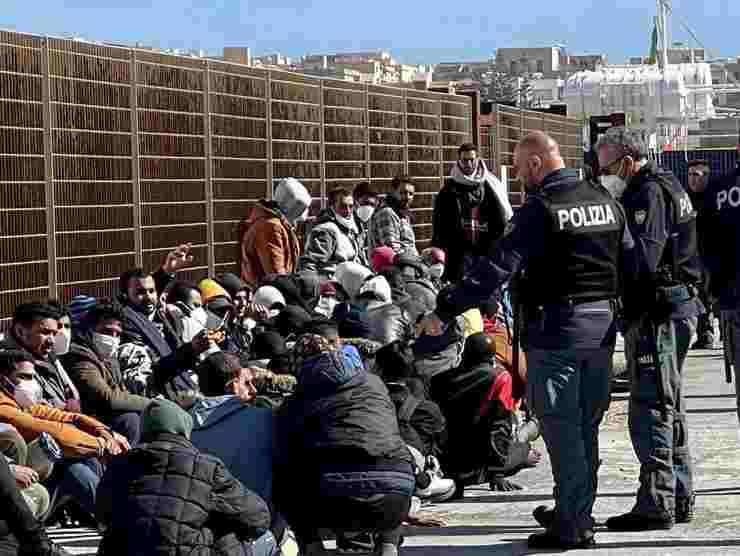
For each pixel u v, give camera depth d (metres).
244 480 7.75
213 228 14.23
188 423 6.82
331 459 7.70
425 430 9.43
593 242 8.51
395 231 15.65
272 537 7.59
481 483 10.73
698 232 8.81
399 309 11.45
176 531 6.53
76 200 11.59
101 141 12.05
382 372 9.45
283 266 14.06
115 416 9.37
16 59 10.86
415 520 9.46
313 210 16.98
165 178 13.22
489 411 10.48
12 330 9.02
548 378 8.57
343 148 17.94
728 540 8.88
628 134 9.01
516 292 8.67
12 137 10.77
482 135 24.44
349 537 8.35
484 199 15.20
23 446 8.33
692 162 18.17
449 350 10.80
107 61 12.18
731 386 16.19
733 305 8.80
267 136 15.68
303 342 8.22
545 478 11.35
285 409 7.85
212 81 14.30
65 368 9.35
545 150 8.58
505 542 9.02
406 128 20.27
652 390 9.05
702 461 11.80
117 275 12.23
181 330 11.05
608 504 10.23
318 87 17.17
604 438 13.09
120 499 6.61
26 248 10.90
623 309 8.98
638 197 8.84
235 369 8.16
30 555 6.89
